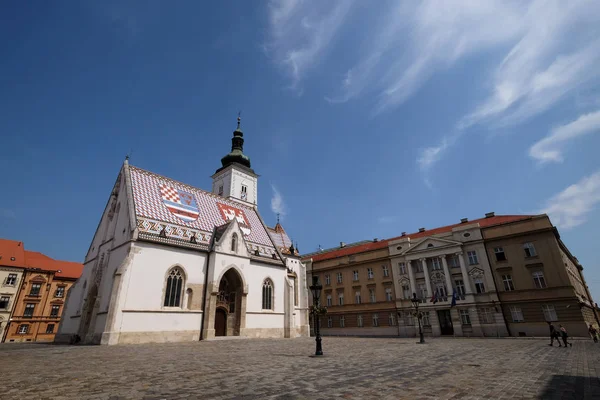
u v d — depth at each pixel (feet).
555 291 146.20
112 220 135.64
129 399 27.96
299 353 70.08
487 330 157.38
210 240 141.08
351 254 223.10
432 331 173.37
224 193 217.15
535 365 51.19
